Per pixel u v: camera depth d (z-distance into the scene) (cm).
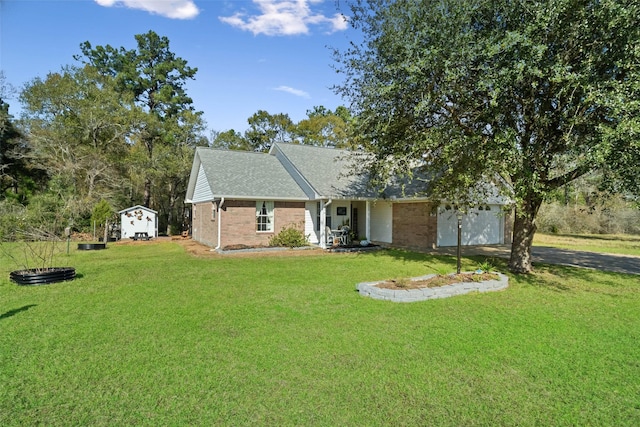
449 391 367
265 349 467
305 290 805
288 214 1769
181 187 3275
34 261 1161
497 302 716
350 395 357
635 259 1373
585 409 338
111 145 2747
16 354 451
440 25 809
